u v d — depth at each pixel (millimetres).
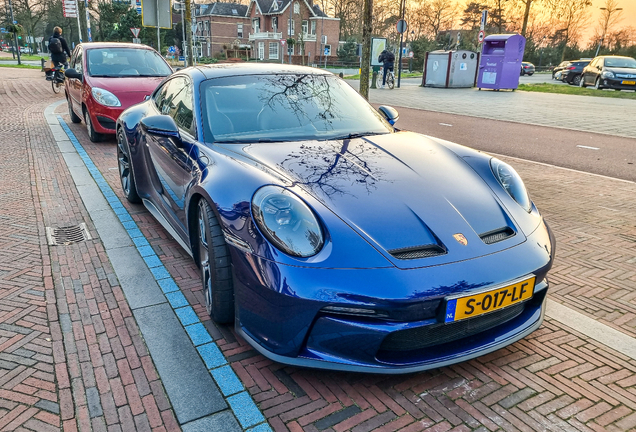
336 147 2941
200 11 74938
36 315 2834
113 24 53625
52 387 2229
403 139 3236
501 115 12477
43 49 77000
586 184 5871
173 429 1989
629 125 10719
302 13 67250
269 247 2156
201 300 3035
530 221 2578
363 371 2088
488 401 2170
